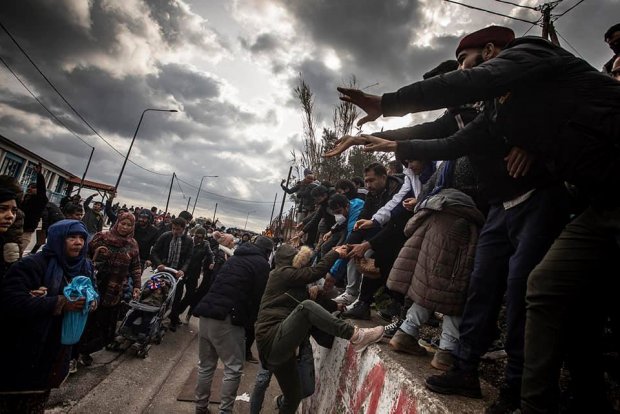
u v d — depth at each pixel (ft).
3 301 6.41
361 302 10.29
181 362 15.24
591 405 4.43
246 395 13.38
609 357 5.73
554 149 3.74
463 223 6.54
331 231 13.43
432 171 9.01
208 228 44.06
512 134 4.25
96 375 12.42
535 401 3.63
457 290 6.16
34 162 86.89
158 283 16.01
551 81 3.82
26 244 17.31
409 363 6.30
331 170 36.04
